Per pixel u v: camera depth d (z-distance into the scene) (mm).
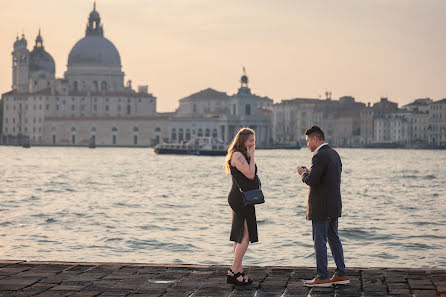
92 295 16125
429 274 18078
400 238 36562
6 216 46250
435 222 43406
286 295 16312
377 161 183125
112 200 60531
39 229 39750
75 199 61562
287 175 112000
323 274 17156
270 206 54562
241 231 17406
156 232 38844
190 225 42031
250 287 17031
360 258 31016
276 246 33688
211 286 17062
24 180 92375
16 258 30375
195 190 75062
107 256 31203
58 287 16781
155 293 16375
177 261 30094
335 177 17422
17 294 16109
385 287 16812
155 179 98062
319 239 17328
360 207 54219
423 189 77438
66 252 32188
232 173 17625
